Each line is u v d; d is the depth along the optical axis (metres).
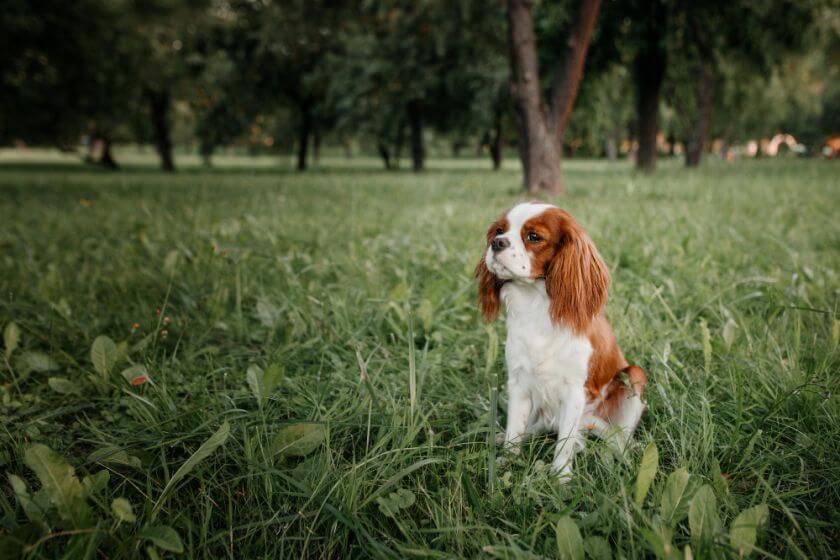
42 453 1.69
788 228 6.26
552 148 12.02
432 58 22.05
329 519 1.91
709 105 25.11
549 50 15.49
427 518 2.00
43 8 14.43
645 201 9.91
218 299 3.89
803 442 2.24
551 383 2.49
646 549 1.72
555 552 1.76
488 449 2.28
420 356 3.22
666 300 3.92
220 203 10.78
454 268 4.95
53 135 17.98
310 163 50.41
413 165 30.41
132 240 6.61
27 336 3.65
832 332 2.87
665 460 2.30
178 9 23.95
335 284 4.47
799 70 26.09
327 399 2.84
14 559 1.57
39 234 7.31
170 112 36.28
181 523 1.92
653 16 16.44
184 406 2.70
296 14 24.72
